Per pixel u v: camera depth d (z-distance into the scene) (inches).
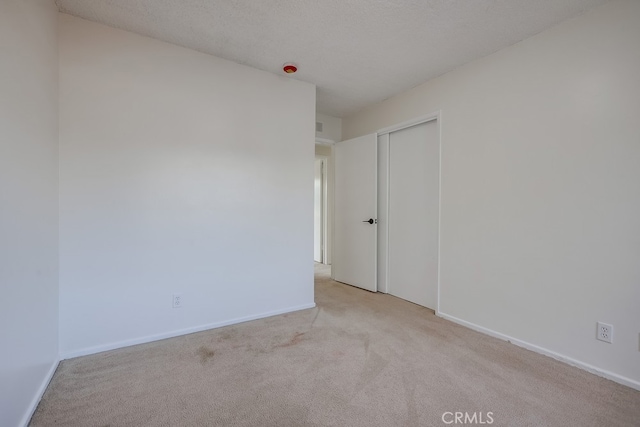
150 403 60.6
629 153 67.9
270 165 110.9
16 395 50.9
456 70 106.3
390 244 142.5
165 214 91.3
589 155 74.0
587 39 74.4
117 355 80.4
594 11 73.1
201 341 89.7
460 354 82.0
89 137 80.4
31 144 58.2
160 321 91.0
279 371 73.0
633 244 67.5
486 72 96.9
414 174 130.0
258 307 109.2
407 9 75.1
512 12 75.5
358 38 88.2
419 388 66.2
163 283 91.2
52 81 71.6
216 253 100.3
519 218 88.0
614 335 70.1
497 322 93.5
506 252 91.3
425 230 124.9
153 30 85.0
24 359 54.2
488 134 96.1
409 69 107.3
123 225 85.1
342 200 163.2
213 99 98.8
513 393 64.4
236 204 103.8
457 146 105.9
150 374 71.3
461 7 74.1
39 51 63.0
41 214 63.5
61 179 77.0
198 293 97.1
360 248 151.9
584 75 74.9
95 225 81.4
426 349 84.9
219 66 99.7
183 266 94.4
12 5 50.3
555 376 71.2
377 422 55.7
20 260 52.9
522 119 87.4
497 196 93.6
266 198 110.2
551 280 81.1
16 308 51.2
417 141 128.5
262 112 108.7
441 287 111.5
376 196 143.4
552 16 76.7
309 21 80.5
